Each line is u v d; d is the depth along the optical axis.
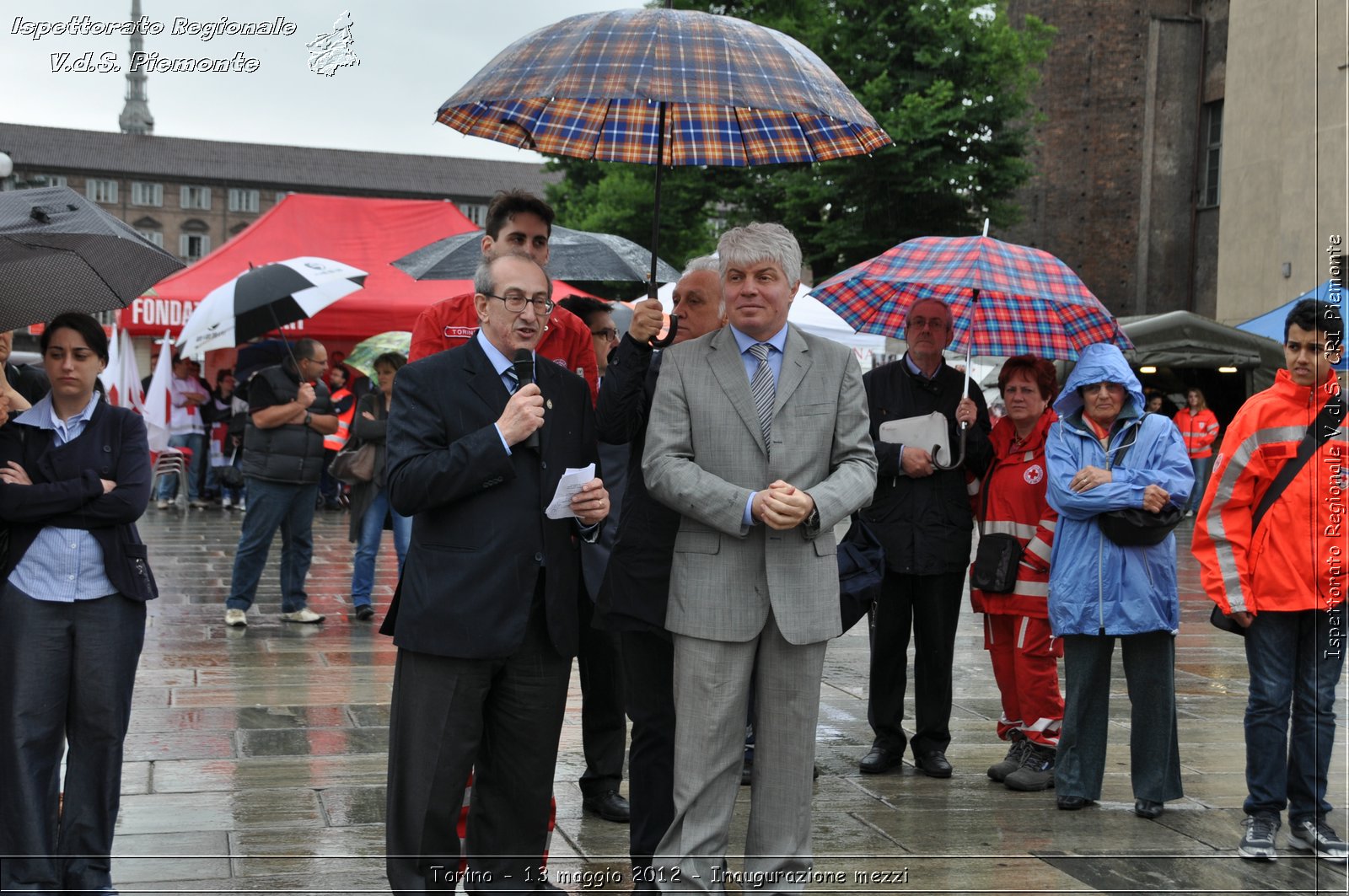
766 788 3.85
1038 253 5.62
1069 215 34.31
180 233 93.88
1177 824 4.98
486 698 3.84
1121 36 33.75
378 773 5.42
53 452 3.94
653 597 3.95
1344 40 17.34
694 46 3.50
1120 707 7.11
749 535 3.79
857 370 4.00
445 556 3.61
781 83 3.51
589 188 33.53
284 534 9.28
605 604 4.02
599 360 6.03
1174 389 19.42
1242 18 21.30
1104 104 33.97
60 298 4.10
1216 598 4.63
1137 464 5.08
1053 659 5.50
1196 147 32.50
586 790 5.00
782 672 3.81
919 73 26.33
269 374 8.97
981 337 6.34
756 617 3.77
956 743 6.27
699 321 4.52
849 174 25.75
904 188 25.84
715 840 3.78
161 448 17.97
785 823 3.83
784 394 3.84
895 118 25.27
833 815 5.03
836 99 3.64
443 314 4.76
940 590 5.59
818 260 28.06
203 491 19.44
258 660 7.85
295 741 5.93
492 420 3.70
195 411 19.19
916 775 5.70
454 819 3.67
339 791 5.14
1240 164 21.27
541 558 3.68
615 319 8.03
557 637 3.71
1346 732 6.28
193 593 10.62
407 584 3.66
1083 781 5.14
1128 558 5.00
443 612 3.57
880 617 5.65
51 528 3.89
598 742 4.96
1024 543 5.53
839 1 26.47
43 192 4.04
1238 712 7.05
